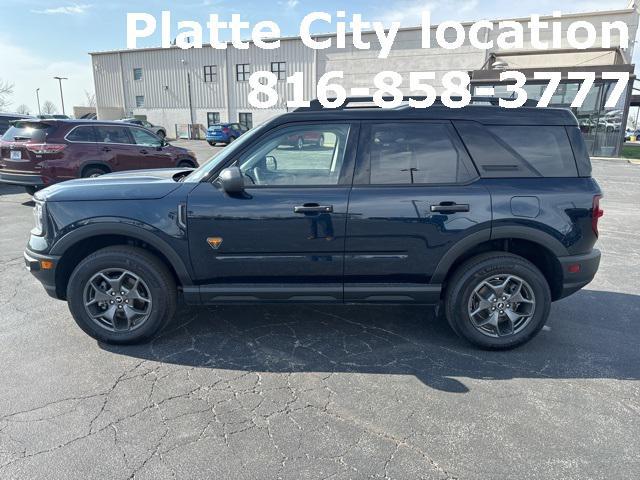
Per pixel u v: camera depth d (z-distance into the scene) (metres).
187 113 41.62
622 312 4.36
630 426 2.66
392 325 4.02
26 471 2.28
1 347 3.54
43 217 3.42
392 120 3.39
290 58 36.41
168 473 2.28
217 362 3.36
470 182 3.36
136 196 3.36
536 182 3.38
